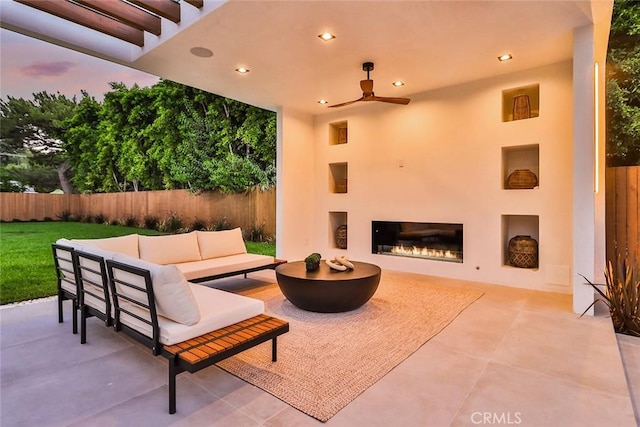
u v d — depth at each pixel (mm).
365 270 3754
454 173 5086
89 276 2775
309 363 2424
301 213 6539
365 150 6047
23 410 1900
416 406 1909
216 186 7828
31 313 3672
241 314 2416
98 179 7496
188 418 1822
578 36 3377
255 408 1908
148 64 4246
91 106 7461
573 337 2854
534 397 1987
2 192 5609
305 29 3383
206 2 3125
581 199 3391
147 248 4055
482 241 4855
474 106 4898
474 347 2678
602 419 1776
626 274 3543
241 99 5812
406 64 4281
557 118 4285
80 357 2586
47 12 3146
